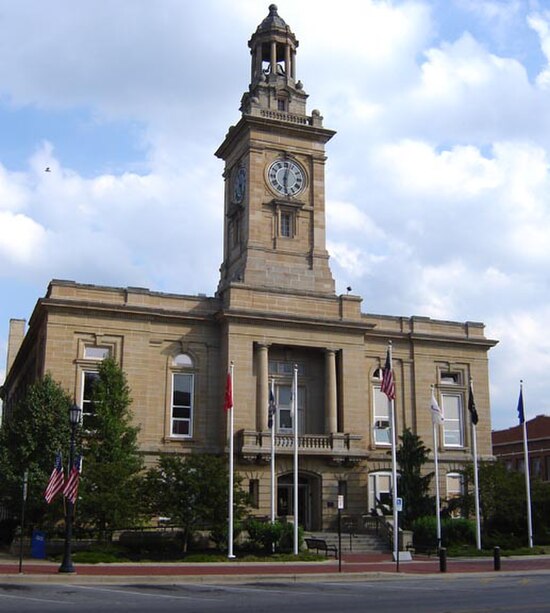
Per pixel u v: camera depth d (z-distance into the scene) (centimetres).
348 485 5550
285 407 5719
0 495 4609
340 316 5834
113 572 3431
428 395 6197
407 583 3222
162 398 5419
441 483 6069
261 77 6425
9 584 2972
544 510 5600
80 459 4284
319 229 6131
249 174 6031
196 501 4431
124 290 5456
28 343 6300
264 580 3256
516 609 2191
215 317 5591
